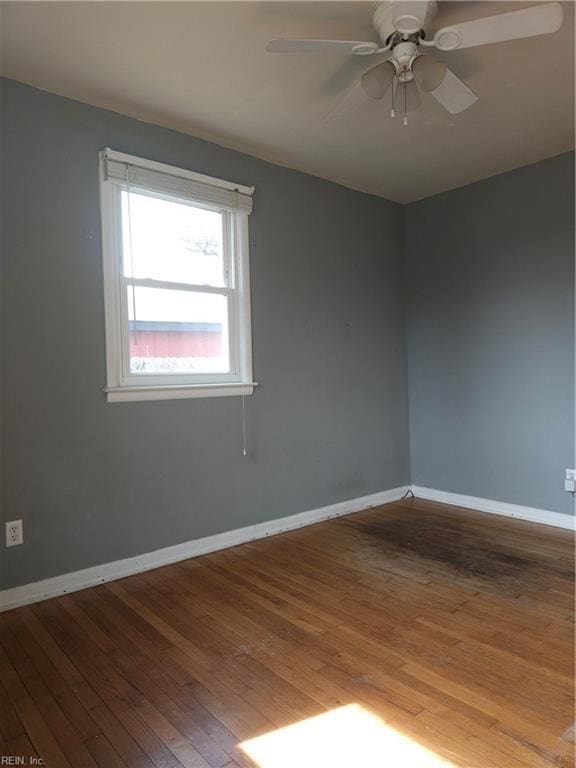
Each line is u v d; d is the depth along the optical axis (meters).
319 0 1.98
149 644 2.09
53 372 2.57
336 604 2.42
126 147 2.83
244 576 2.77
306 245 3.74
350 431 4.04
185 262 3.11
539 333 3.63
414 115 2.89
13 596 2.44
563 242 3.48
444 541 3.28
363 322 4.15
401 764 1.43
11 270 2.45
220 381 3.24
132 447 2.84
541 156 3.51
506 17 1.75
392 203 4.40
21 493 2.47
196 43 2.22
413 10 1.84
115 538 2.77
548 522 3.61
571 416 3.48
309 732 1.56
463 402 4.12
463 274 4.08
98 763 1.45
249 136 3.13
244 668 1.91
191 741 1.53
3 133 2.43
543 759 1.43
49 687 1.81
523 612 2.30
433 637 2.11
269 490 3.49
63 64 2.35
